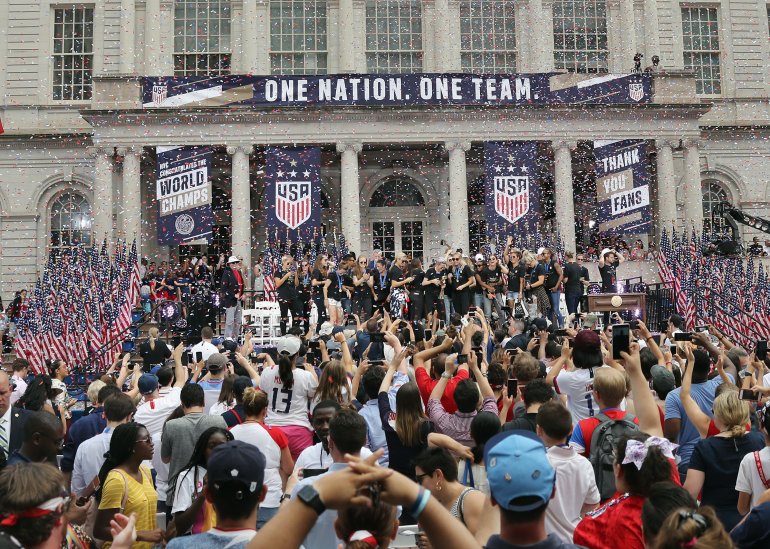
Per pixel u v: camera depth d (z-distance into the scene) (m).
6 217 39.41
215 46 40.03
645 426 6.76
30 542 4.02
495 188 32.91
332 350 14.43
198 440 6.90
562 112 34.47
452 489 5.93
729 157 41.09
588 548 5.41
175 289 30.83
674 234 29.41
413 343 10.39
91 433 9.45
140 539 6.40
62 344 22.56
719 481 6.63
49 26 40.84
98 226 33.53
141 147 33.88
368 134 34.22
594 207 38.25
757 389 8.09
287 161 32.47
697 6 42.78
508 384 8.36
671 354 11.96
